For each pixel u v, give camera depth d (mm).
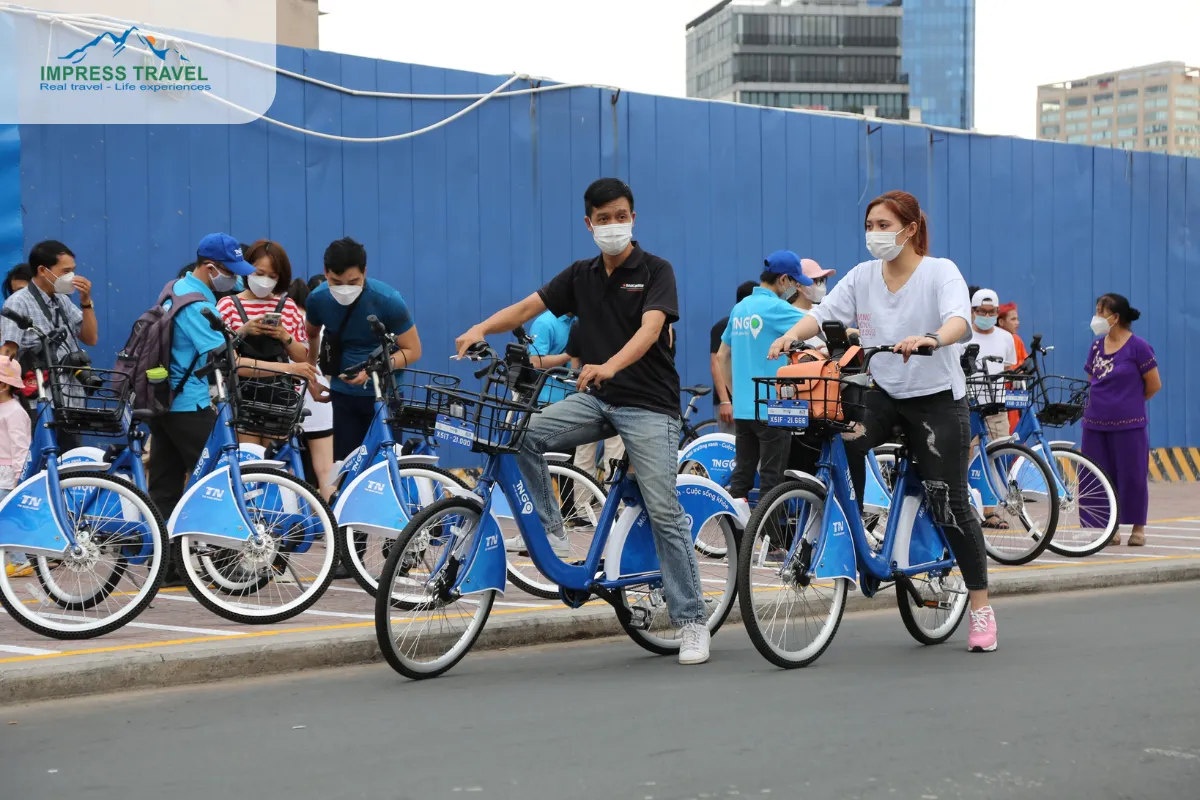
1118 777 4008
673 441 5816
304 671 5797
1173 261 15477
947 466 5941
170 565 7410
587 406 5809
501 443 5543
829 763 4156
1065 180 14672
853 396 5727
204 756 4328
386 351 7062
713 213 12398
